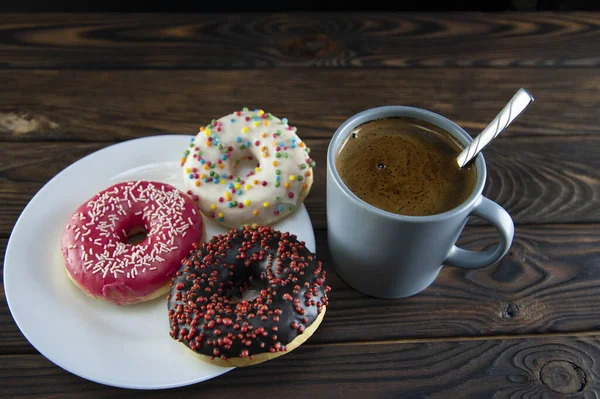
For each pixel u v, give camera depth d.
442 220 0.35
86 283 0.40
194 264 0.40
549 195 0.47
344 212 0.37
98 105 0.52
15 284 0.40
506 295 0.42
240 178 0.45
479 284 0.43
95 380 0.36
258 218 0.44
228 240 0.41
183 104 0.52
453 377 0.39
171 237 0.42
